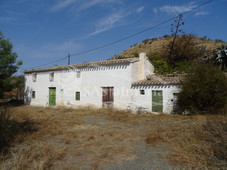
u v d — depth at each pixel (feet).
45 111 47.70
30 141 19.27
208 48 101.19
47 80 64.08
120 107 46.34
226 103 32.37
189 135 18.70
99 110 46.11
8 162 13.66
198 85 33.94
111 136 21.39
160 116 36.27
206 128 19.33
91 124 29.09
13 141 18.72
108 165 13.47
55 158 14.58
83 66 53.93
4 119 20.13
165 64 65.26
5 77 63.98
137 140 19.63
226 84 33.12
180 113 38.11
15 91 84.02
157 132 22.31
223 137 15.40
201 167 12.55
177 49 77.10
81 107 53.16
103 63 49.47
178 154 14.83
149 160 14.24
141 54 50.72
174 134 20.70
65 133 22.89
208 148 14.98
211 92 33.50
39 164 12.78
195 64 39.19
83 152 16.17
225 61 49.37
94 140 19.74
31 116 35.40
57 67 61.82
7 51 63.10
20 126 25.13
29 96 70.64
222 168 12.08
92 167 13.16
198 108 34.86
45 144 18.25
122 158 14.69
